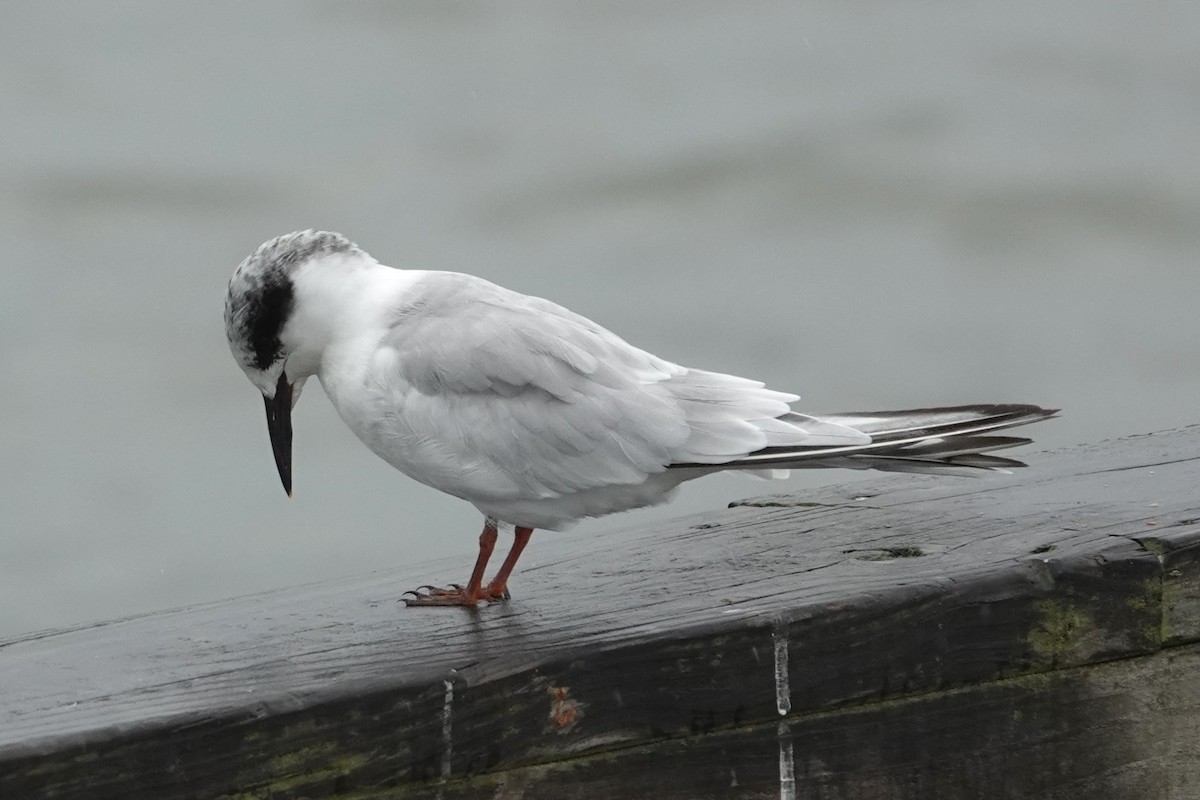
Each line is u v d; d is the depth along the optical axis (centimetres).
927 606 770
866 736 773
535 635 766
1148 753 811
